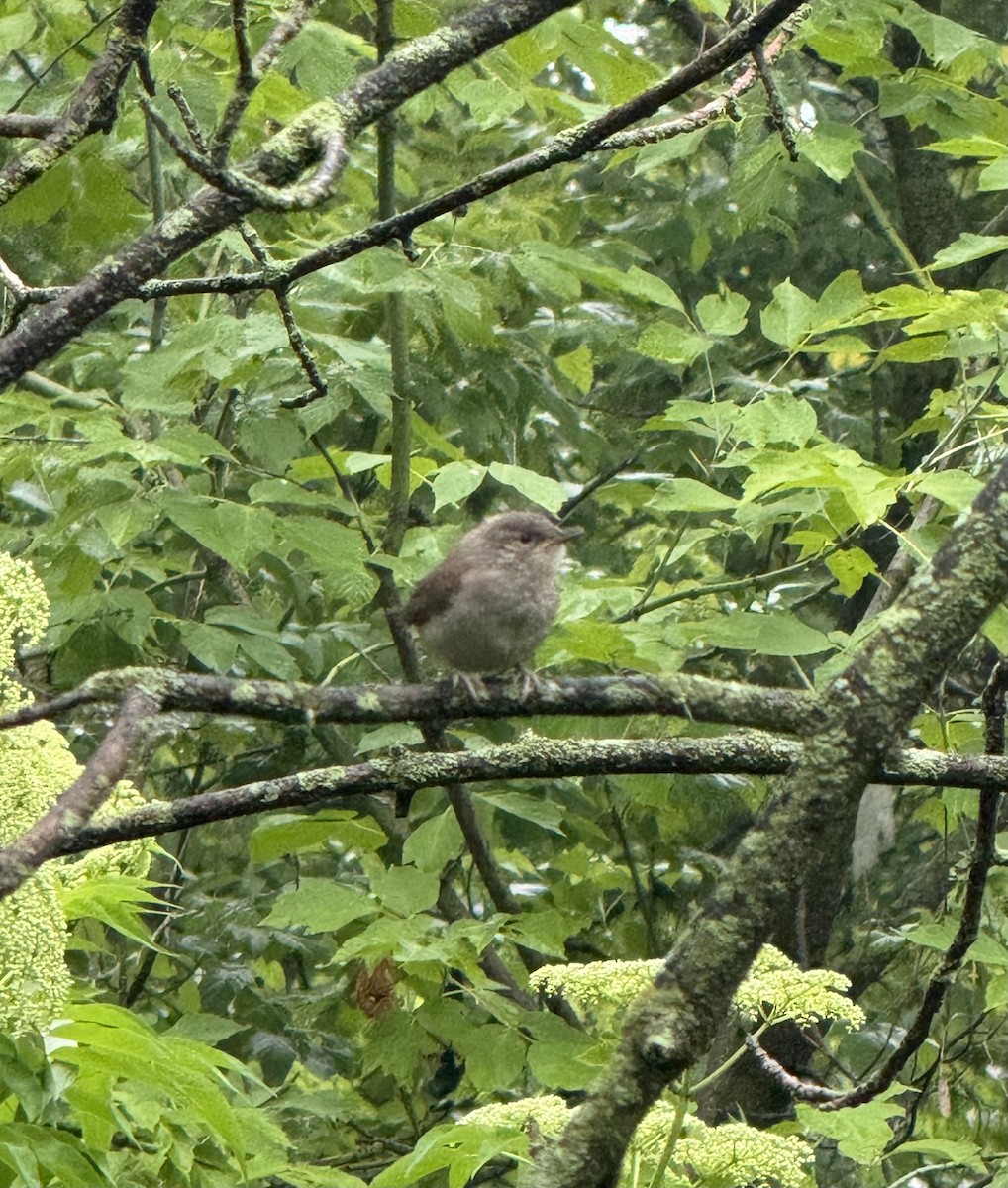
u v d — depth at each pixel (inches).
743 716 227.1
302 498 414.9
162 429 443.2
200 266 524.1
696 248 578.6
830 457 313.4
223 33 415.2
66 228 451.5
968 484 301.7
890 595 427.2
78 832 165.0
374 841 397.1
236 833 607.5
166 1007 543.8
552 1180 168.2
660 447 580.1
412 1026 422.3
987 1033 509.0
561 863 527.5
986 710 241.4
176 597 572.1
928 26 449.7
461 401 530.3
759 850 177.3
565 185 650.2
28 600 205.5
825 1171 525.3
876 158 614.9
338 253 220.5
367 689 221.9
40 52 479.5
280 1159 320.8
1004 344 392.2
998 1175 418.0
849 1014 243.1
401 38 349.1
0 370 208.4
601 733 437.4
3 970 196.5
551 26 404.5
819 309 382.9
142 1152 280.4
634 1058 171.5
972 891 242.7
